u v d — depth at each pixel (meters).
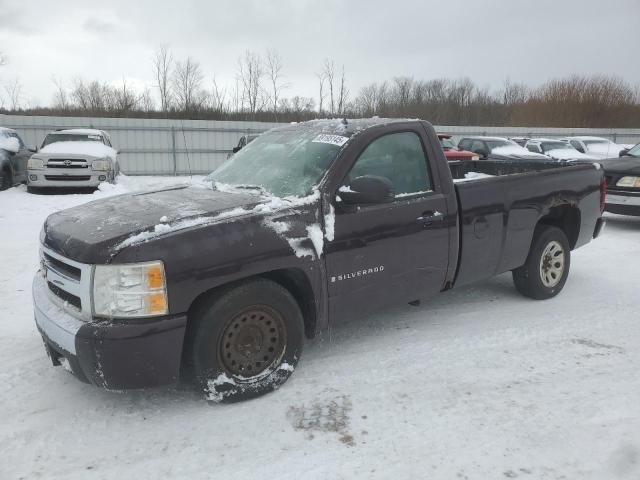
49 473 2.57
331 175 3.51
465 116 43.88
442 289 4.25
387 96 44.53
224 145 23.17
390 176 3.84
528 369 3.68
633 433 2.89
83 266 2.83
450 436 2.87
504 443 2.81
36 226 8.77
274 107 34.19
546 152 19.00
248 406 3.19
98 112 30.80
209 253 2.92
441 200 4.04
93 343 2.72
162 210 3.21
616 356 3.91
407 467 2.61
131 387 2.84
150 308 2.79
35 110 30.77
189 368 3.11
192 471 2.59
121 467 2.62
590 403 3.21
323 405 3.21
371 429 2.95
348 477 2.54
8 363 3.75
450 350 4.01
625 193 8.98
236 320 3.12
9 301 5.09
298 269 3.29
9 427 2.96
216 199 3.45
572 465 2.62
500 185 4.50
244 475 2.56
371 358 3.86
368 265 3.63
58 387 3.43
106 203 3.66
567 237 5.55
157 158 22.30
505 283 5.82
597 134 31.92
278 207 3.28
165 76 34.66
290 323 3.34
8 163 13.27
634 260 7.00
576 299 5.27
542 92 43.22
